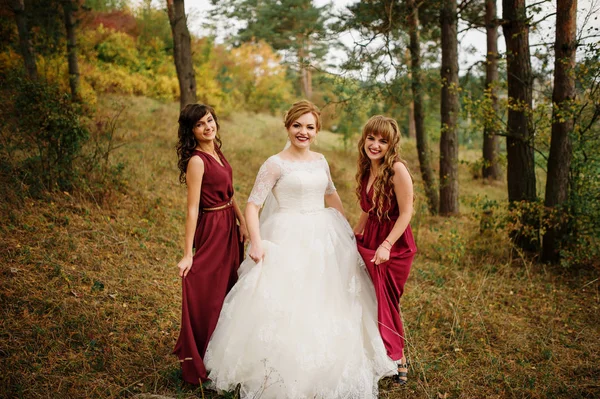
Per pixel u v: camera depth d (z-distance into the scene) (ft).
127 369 10.37
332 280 10.18
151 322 12.49
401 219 10.41
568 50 18.60
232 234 10.82
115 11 66.80
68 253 14.87
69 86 40.88
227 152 35.63
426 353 12.32
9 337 10.47
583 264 19.57
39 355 10.19
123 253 16.12
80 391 9.35
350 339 9.87
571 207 19.17
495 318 14.71
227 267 10.53
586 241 18.81
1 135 19.83
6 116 21.34
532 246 21.21
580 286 17.72
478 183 45.16
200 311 10.19
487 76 36.37
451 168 30.89
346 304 10.29
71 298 12.52
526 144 20.93
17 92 19.84
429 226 25.55
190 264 10.03
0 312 11.28
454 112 30.27
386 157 10.50
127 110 40.40
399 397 10.36
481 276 18.15
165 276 15.43
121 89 52.42
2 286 12.16
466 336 13.39
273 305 9.57
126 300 13.30
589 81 18.10
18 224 15.83
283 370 9.30
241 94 72.23
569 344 13.10
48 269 13.60
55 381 9.48
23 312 11.45
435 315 14.74
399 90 27.94
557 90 19.08
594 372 11.69
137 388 9.75
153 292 14.06
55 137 18.84
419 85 28.81
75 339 11.02
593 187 19.07
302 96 82.74
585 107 19.02
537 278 18.49
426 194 30.91
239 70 75.41
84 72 49.34
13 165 18.99
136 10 67.97
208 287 10.24
